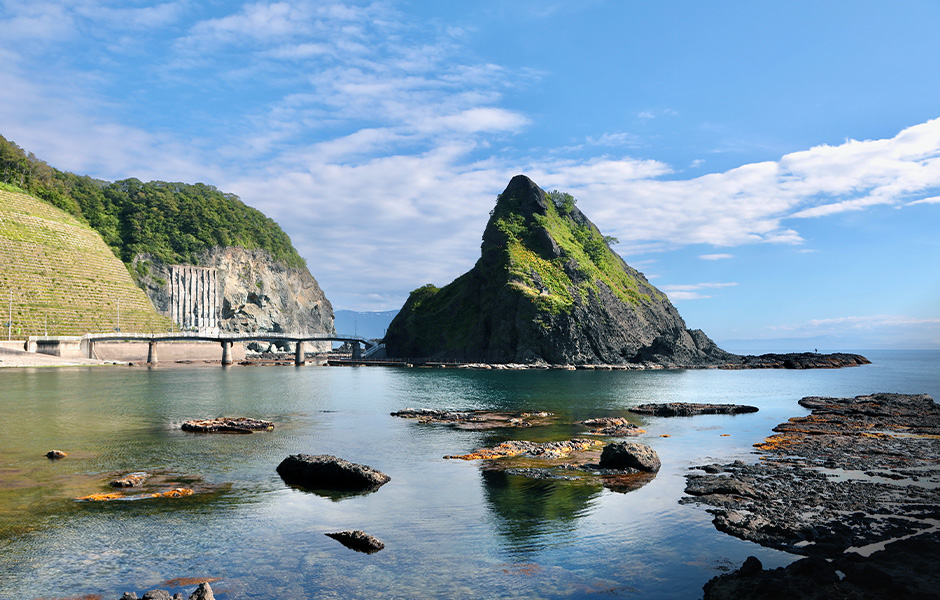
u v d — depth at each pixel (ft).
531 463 119.34
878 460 121.19
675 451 134.00
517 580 61.36
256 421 169.68
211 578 61.31
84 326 616.39
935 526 75.46
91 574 62.03
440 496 93.71
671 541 72.02
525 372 532.73
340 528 77.77
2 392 277.03
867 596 52.65
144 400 246.27
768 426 178.70
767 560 65.36
